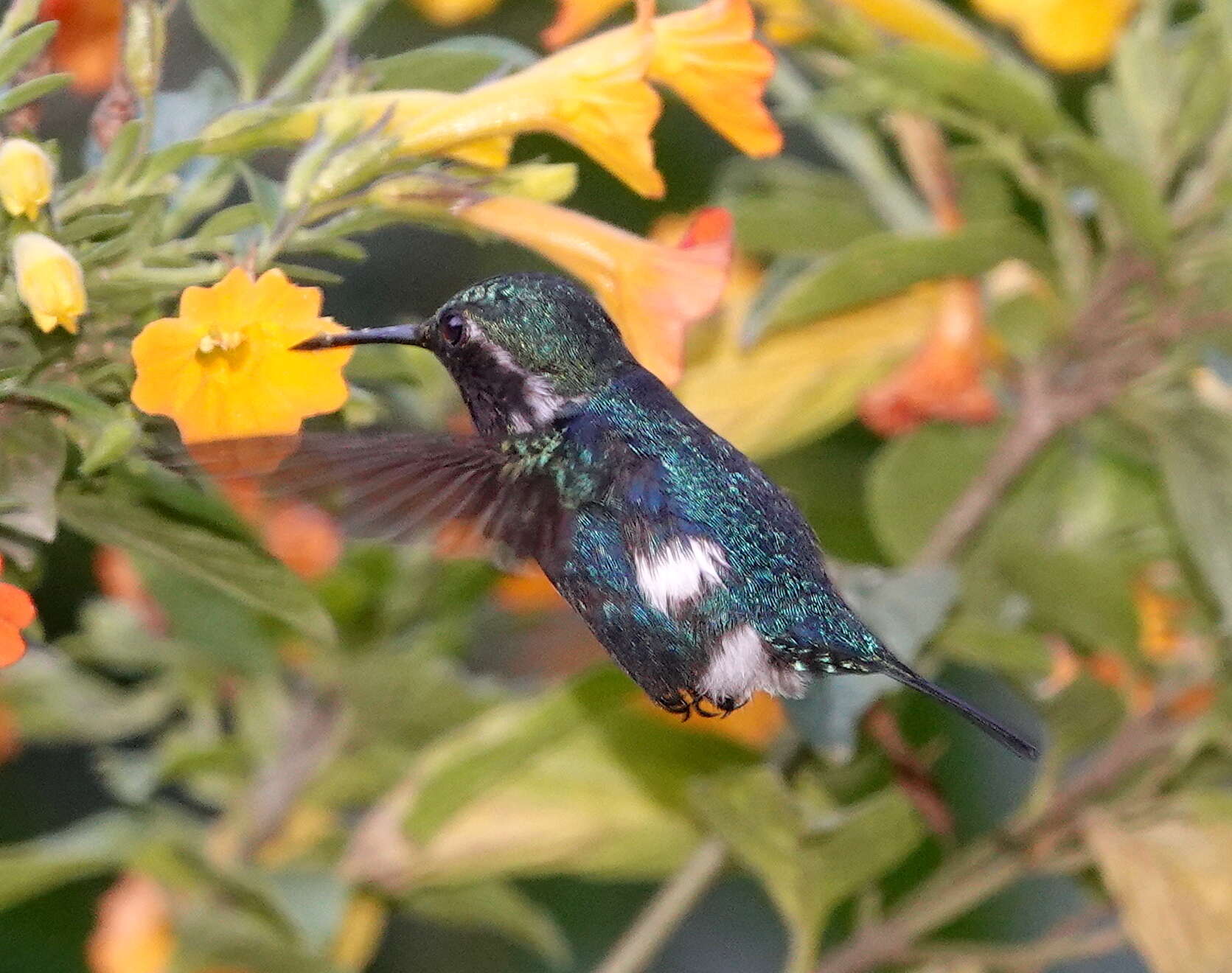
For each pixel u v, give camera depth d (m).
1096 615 0.56
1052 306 0.57
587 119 0.49
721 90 0.50
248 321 0.47
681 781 0.56
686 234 0.50
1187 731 0.56
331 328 0.48
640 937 0.56
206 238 0.49
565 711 0.55
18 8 0.49
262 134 0.49
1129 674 0.56
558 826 0.56
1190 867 0.55
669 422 0.51
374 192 0.49
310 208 0.49
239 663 0.57
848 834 0.54
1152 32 0.56
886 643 0.53
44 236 0.48
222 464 0.47
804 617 0.51
